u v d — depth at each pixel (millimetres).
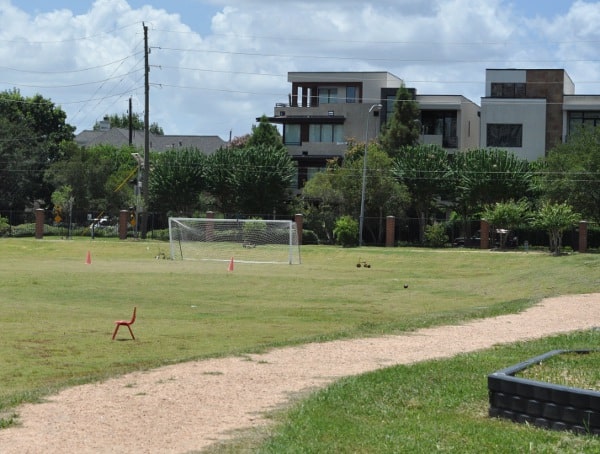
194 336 22438
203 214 85812
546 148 86562
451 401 11750
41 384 15195
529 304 26766
